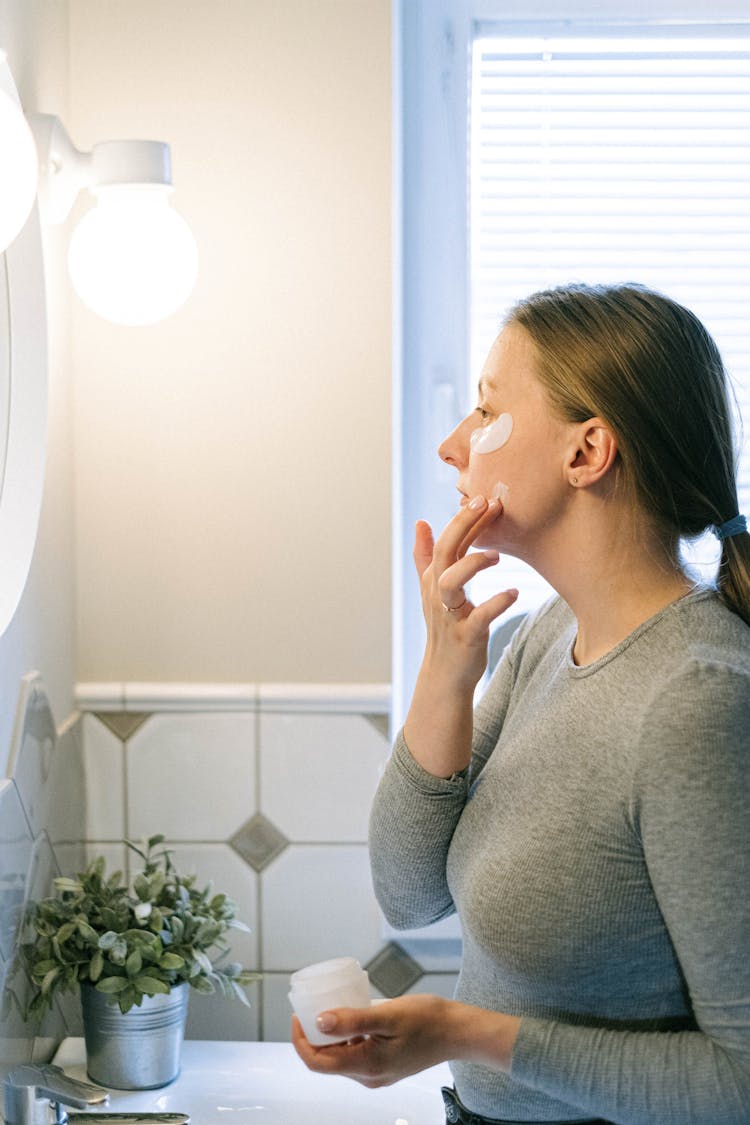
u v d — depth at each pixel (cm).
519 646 117
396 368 168
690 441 94
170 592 165
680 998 94
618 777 90
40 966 135
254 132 160
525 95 176
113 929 138
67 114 158
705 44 175
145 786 166
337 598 165
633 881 90
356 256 161
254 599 165
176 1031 140
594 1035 90
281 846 167
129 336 162
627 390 94
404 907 113
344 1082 141
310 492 164
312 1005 92
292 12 159
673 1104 87
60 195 139
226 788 166
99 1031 137
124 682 166
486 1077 101
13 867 129
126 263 138
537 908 92
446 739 107
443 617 104
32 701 139
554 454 97
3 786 126
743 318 179
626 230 177
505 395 99
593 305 97
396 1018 91
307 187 161
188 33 159
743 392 179
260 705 165
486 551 110
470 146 176
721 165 177
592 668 96
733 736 85
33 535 133
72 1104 111
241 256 161
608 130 177
